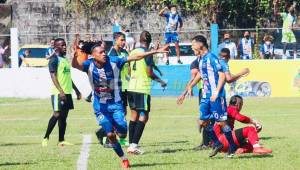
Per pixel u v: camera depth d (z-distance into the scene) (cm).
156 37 6788
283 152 2675
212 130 2702
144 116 2812
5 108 5631
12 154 2805
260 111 5125
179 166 2333
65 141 3231
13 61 6706
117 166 2364
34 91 6694
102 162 2481
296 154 2606
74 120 4666
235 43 6625
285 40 6644
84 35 6894
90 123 4450
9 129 4144
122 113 2350
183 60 6650
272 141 3116
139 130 2742
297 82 6500
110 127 2320
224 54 2811
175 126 4206
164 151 2822
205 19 8162
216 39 6625
